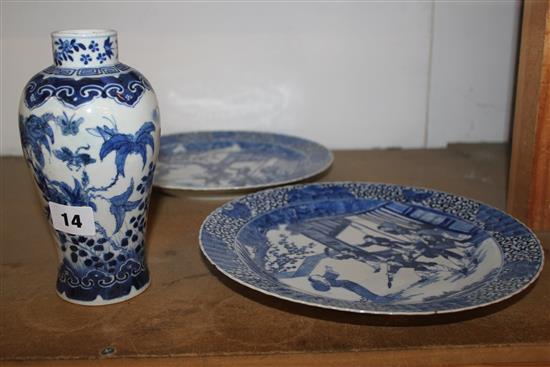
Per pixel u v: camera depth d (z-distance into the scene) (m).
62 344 0.61
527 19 0.81
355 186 0.93
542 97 0.80
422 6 1.13
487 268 0.72
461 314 0.65
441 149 1.21
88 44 0.64
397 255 0.77
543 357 0.61
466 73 1.17
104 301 0.68
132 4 1.10
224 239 0.76
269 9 1.12
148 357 0.59
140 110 0.64
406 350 0.60
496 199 0.96
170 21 1.11
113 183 0.64
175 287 0.71
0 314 0.66
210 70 1.15
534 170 0.83
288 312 0.66
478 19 1.14
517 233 0.77
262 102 1.17
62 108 0.62
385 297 0.67
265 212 0.85
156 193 0.99
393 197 0.92
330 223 0.86
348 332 0.62
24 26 1.10
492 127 1.21
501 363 0.61
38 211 0.94
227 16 1.12
